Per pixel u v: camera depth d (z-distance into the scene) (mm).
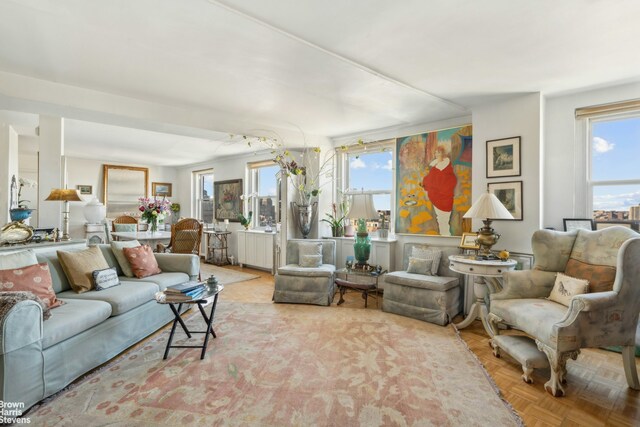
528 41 2365
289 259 4805
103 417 1891
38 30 2225
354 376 2379
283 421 1868
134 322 2932
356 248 4312
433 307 3516
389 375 2396
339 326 3398
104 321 2607
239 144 5914
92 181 7680
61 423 1837
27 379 1937
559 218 3510
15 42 2389
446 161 4297
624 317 2246
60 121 4078
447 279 3670
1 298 1908
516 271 2932
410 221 4637
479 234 3326
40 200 3998
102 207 4852
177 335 3154
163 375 2375
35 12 2008
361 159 5336
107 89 3330
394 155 4852
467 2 1905
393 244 4707
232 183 7371
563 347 2162
